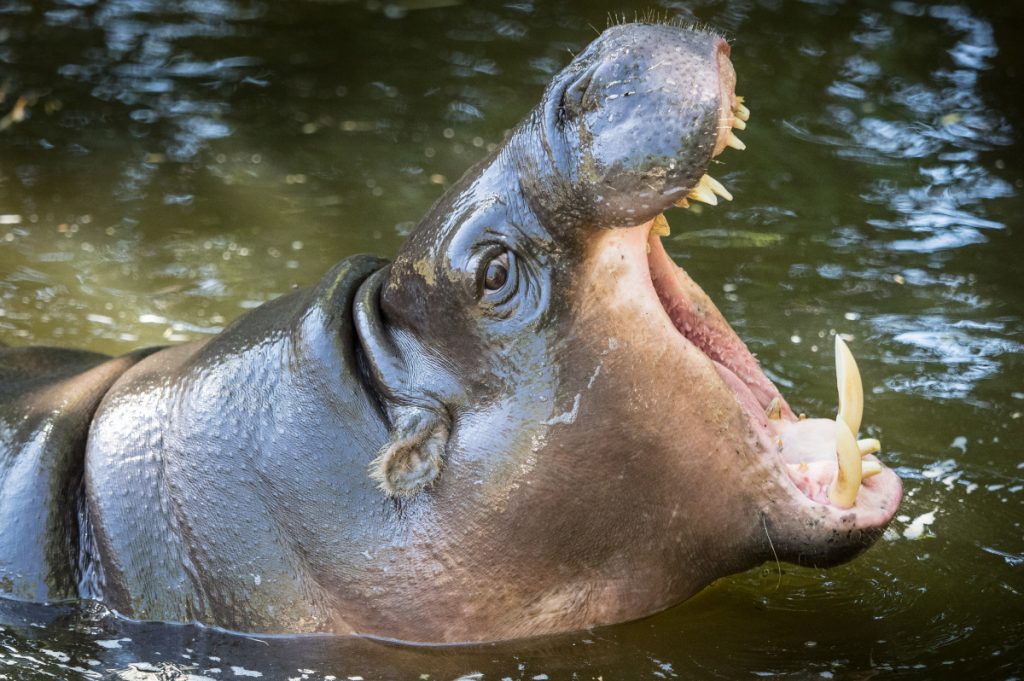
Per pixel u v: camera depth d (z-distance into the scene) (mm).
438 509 10008
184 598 10500
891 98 20906
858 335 14852
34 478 11055
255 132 20578
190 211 18172
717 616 10719
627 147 9117
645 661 10117
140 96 21766
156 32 24281
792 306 15477
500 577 10141
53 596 10812
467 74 22328
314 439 10141
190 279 16391
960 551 11375
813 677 9781
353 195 18562
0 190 18672
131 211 18188
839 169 18844
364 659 10148
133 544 10586
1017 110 20422
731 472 9867
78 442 11297
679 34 9500
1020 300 15508
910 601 10758
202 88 22094
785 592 11047
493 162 9719
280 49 23578
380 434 10047
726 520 10055
